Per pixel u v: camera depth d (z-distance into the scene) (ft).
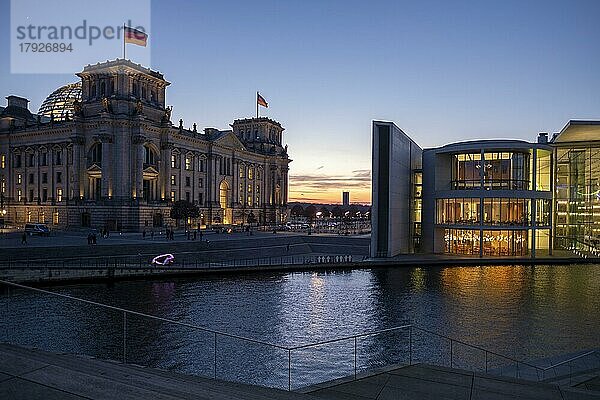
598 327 111.86
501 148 248.11
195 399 29.81
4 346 40.37
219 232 359.87
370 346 98.73
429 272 204.33
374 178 243.40
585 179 277.23
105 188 354.33
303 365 87.81
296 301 147.02
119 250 213.87
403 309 133.49
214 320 124.36
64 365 35.09
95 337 105.70
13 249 184.14
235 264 214.48
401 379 47.88
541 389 45.75
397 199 256.52
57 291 162.40
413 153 290.56
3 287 76.43
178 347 99.35
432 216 273.33
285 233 374.63
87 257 200.64
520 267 218.79
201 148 447.42
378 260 227.40
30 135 401.70
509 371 72.64
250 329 115.44
